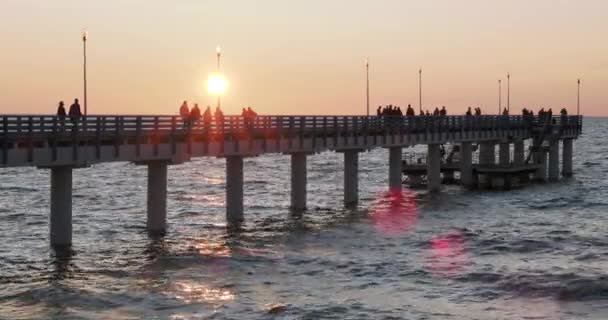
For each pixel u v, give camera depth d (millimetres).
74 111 38938
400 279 32906
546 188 75250
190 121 43906
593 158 130625
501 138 80500
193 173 117500
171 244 41625
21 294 30234
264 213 56344
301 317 27141
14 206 64125
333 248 40531
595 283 31109
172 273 34094
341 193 75625
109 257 37875
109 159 38969
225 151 46719
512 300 29344
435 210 57938
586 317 27047
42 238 44781
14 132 34281
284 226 49000
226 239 43469
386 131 62812
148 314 27547
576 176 91250
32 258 37719
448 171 78250
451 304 28875
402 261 36688
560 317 27078
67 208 39250
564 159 92312
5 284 32125
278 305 28500
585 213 55594
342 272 34344
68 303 28969
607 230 46344
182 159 43531
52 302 29109
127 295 30094
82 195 74500
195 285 31797
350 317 27141
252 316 27250
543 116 85312
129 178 103750
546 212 56312
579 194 69062
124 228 48250
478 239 42875
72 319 26953
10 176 106938
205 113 45281
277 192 77375
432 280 32656
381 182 88750
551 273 33125
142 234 45406
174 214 56281
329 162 145250
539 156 83875
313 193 75438
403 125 65250
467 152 76375
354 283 32219
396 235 45031
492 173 75125
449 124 71750
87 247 40688
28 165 35031
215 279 32906
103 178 103562
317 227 48625
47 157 35875
